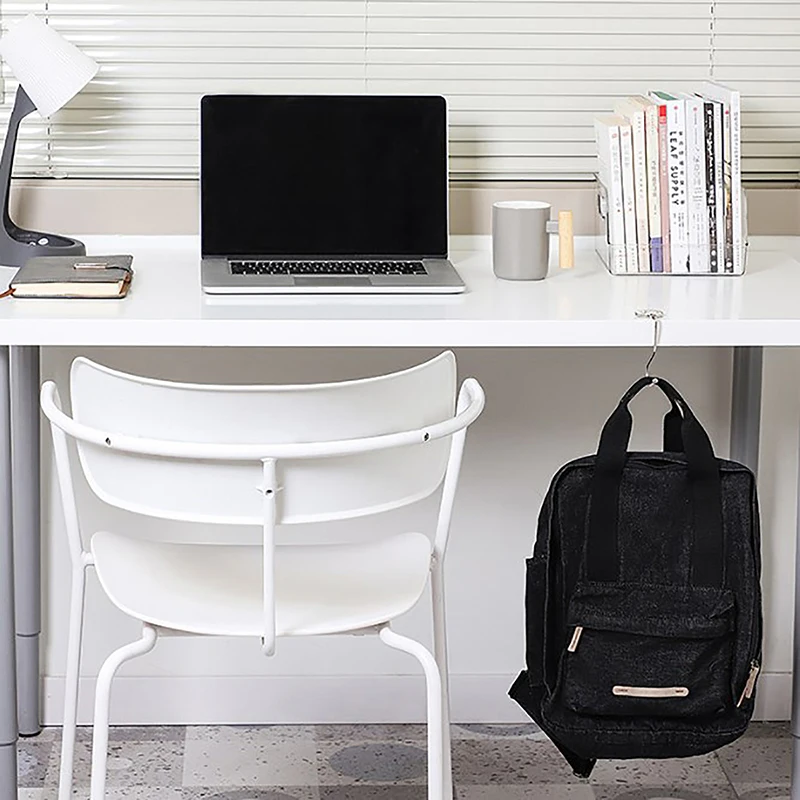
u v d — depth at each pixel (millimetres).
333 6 2338
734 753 2439
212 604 1760
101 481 1686
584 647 1902
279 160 2219
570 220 2184
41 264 2061
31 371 2334
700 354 2475
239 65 2354
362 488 1653
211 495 1620
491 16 2359
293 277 2059
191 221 2377
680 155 2170
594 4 2365
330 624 1703
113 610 2482
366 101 2230
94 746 1694
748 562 1915
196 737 2471
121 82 2348
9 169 2217
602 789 2311
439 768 1708
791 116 2426
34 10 2314
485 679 2543
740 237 2195
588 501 1917
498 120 2398
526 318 1896
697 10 2375
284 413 1588
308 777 2334
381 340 1872
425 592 2516
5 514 1967
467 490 2498
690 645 1900
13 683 2014
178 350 2406
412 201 2240
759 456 2512
